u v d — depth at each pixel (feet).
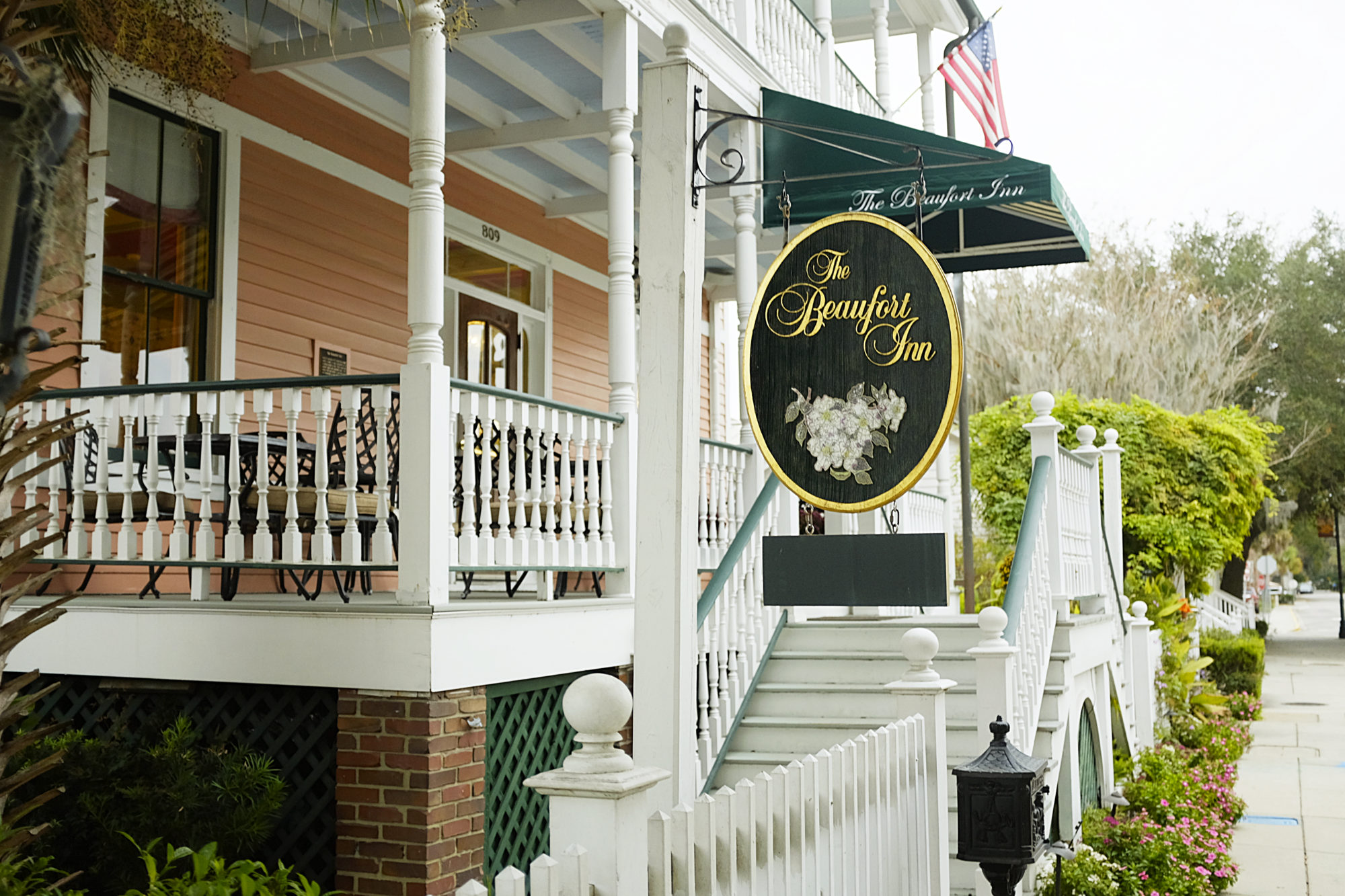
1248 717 60.59
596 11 24.84
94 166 23.90
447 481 18.48
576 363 40.09
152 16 20.85
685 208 14.34
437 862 17.67
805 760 12.34
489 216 35.94
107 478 20.26
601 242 41.93
